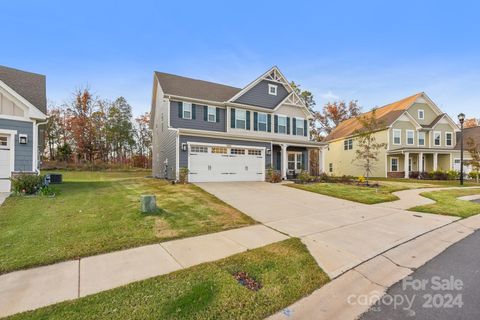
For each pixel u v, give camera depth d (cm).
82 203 803
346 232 568
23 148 1026
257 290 313
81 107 3266
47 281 329
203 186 1254
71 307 270
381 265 405
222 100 1808
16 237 485
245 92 1850
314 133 3794
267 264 388
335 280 351
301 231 568
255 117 1880
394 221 681
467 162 2256
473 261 427
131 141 3956
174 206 784
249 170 1614
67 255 409
